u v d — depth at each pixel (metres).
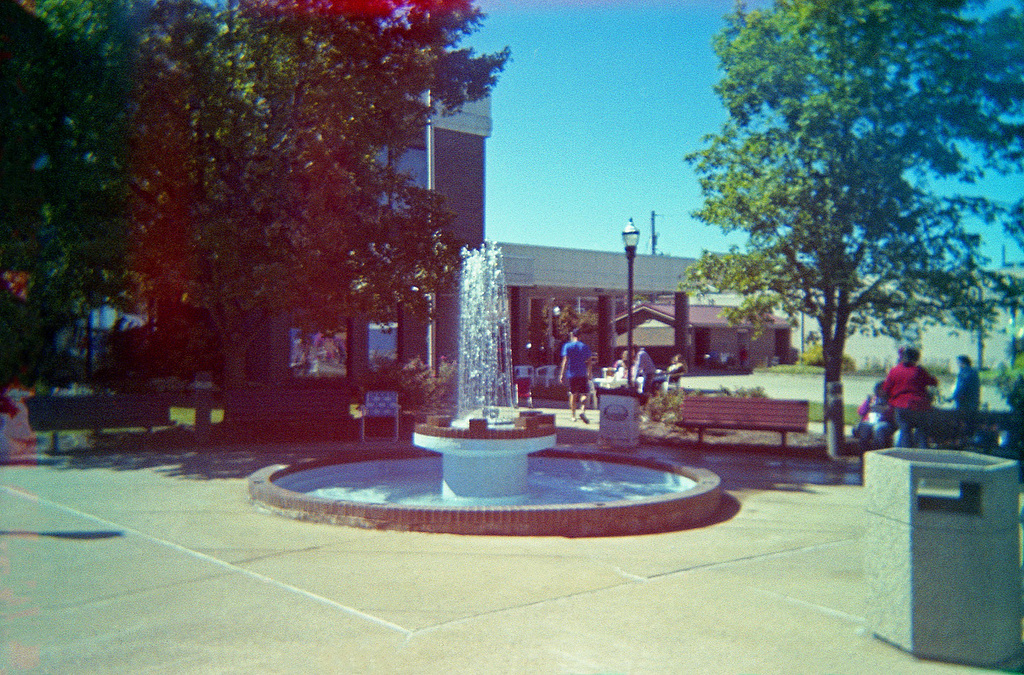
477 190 24.39
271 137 12.16
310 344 21.72
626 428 12.30
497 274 21.50
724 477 9.91
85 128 11.04
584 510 6.83
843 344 13.19
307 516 7.20
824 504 8.29
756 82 12.81
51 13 11.00
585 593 5.17
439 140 23.61
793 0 11.97
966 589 4.11
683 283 14.88
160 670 3.90
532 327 37.94
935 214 11.96
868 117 11.71
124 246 11.29
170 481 9.22
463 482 8.54
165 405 12.06
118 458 11.02
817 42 11.88
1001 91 10.98
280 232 12.45
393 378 15.16
